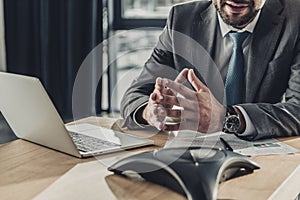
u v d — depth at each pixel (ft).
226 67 6.39
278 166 4.09
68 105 14.93
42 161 4.22
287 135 5.11
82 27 14.38
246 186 3.62
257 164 3.96
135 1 14.74
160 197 3.40
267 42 6.15
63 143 4.33
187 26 6.66
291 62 6.12
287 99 5.95
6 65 15.24
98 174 3.87
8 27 15.01
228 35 6.35
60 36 14.70
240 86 6.27
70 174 3.88
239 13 6.01
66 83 14.85
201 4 6.68
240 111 5.01
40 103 4.16
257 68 6.19
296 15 6.13
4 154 4.44
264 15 6.16
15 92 4.35
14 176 3.86
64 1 14.46
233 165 3.74
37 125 4.46
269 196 3.44
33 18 14.85
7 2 14.87
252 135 4.93
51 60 14.89
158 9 14.65
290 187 3.84
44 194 3.48
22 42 15.01
